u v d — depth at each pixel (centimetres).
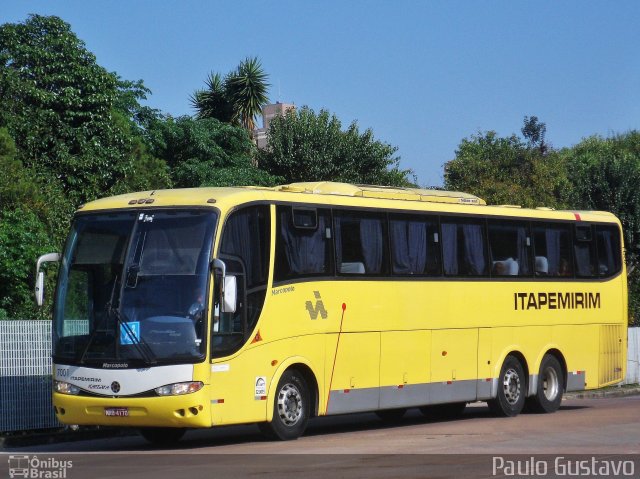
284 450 1611
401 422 2302
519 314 2336
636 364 3822
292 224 1817
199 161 4719
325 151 5244
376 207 2008
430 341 2102
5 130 3181
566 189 5106
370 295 1966
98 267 1681
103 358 1631
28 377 2048
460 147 6259
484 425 2072
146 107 4741
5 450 1877
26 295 2561
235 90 5488
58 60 3506
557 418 2238
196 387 1600
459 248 2197
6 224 2584
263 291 1739
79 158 3450
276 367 1753
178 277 1639
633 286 4788
